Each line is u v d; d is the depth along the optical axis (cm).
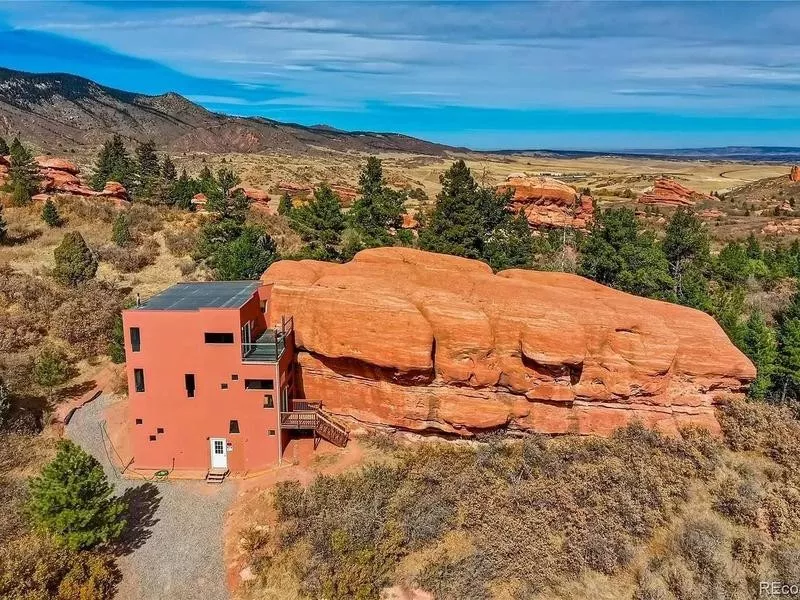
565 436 3316
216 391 3203
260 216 7838
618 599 2439
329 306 3291
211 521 2892
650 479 2948
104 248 6031
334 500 2914
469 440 3375
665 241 7006
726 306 5278
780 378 4091
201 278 5634
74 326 4425
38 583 2364
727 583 2472
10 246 5891
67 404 3778
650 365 3177
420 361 3100
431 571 2539
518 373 3178
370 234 6097
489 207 7031
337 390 3491
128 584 2552
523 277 3903
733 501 2823
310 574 2542
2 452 3194
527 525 2725
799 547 2600
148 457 3281
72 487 2547
